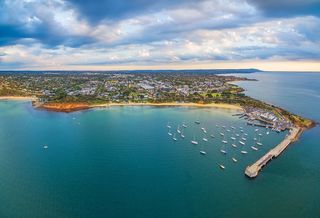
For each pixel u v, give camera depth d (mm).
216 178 132000
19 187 124625
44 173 139625
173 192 119562
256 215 103875
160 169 142750
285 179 131625
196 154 164125
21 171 142125
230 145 180625
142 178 132375
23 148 180500
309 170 141500
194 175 135375
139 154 165375
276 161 153125
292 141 189000
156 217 102250
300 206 109562
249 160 153750
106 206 109062
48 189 122438
